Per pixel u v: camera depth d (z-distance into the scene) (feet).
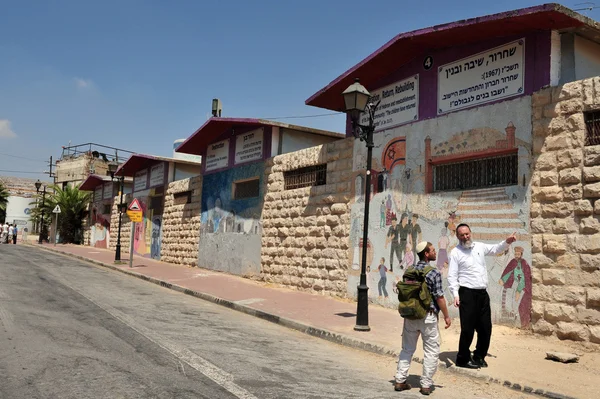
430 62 36.06
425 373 19.20
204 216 67.26
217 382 18.42
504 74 30.94
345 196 43.16
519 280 28.58
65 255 87.71
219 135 64.64
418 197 35.88
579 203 26.23
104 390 16.72
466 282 22.45
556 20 27.68
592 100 26.32
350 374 21.65
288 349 25.88
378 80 40.91
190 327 29.53
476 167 32.53
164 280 52.70
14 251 88.07
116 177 105.29
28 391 16.30
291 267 48.98
